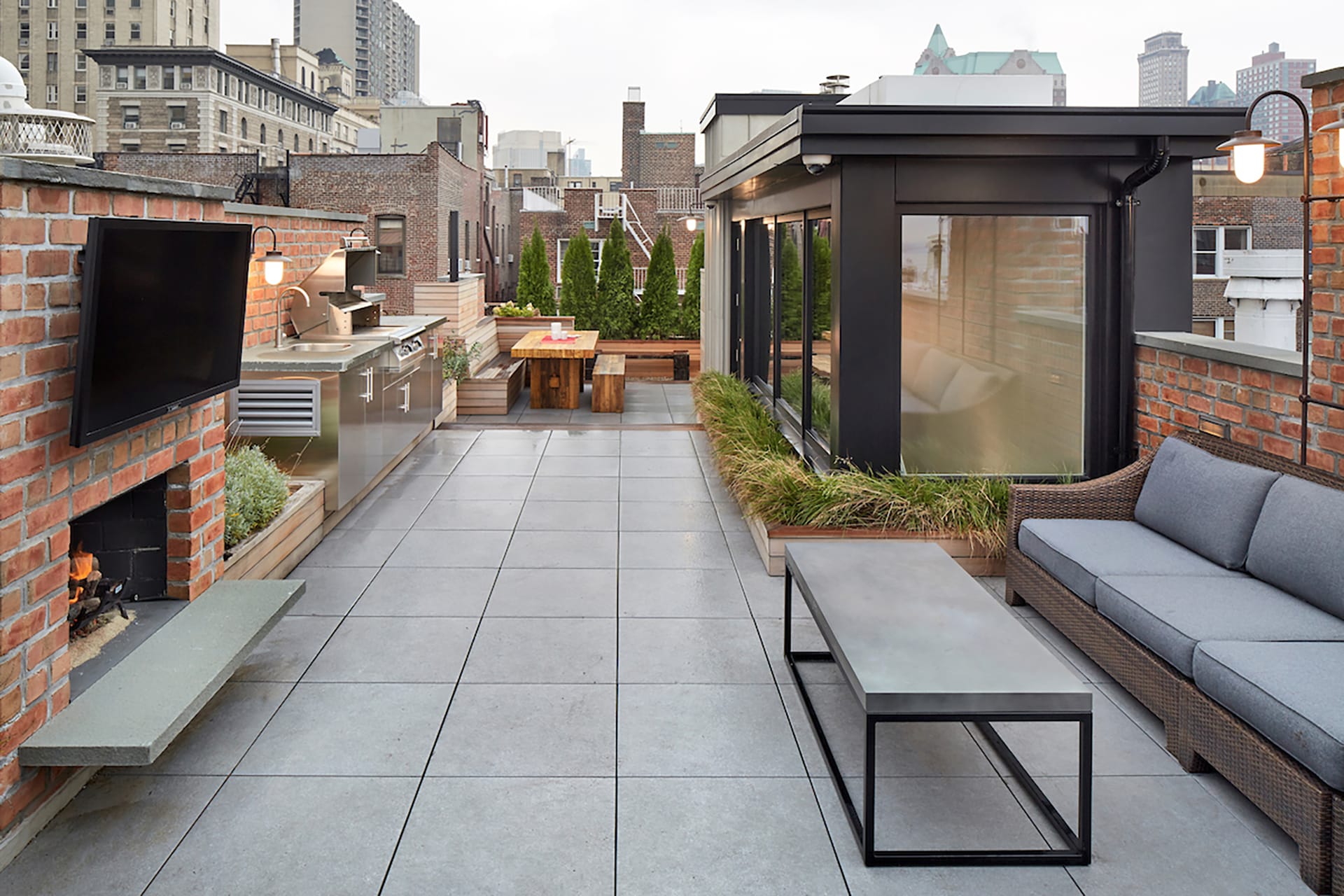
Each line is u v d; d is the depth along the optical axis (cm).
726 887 268
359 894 263
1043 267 601
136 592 396
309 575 536
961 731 363
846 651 302
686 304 1680
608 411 1180
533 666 417
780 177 816
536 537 616
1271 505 381
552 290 1823
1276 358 453
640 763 336
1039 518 482
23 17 9062
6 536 267
